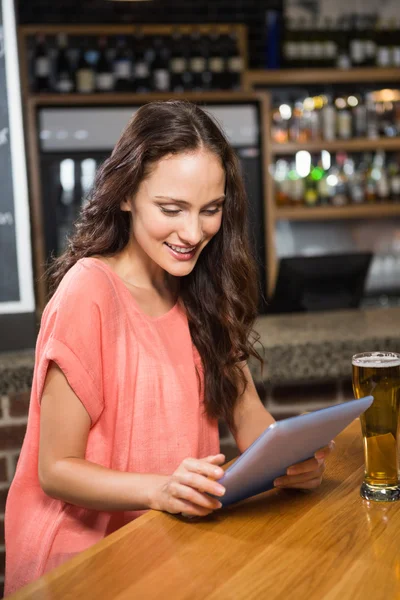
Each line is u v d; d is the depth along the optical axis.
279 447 1.08
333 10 5.34
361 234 5.48
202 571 0.98
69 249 1.56
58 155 4.36
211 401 1.55
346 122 5.05
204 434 1.56
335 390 2.36
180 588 0.94
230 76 4.87
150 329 1.47
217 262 1.56
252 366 2.12
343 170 5.20
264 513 1.18
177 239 1.38
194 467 1.14
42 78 4.61
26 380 2.09
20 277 2.38
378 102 5.27
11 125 2.35
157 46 4.85
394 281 5.36
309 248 5.43
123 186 1.39
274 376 2.14
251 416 1.61
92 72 4.64
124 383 1.42
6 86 2.34
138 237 1.43
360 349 2.19
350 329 2.36
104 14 5.12
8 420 2.21
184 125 1.35
